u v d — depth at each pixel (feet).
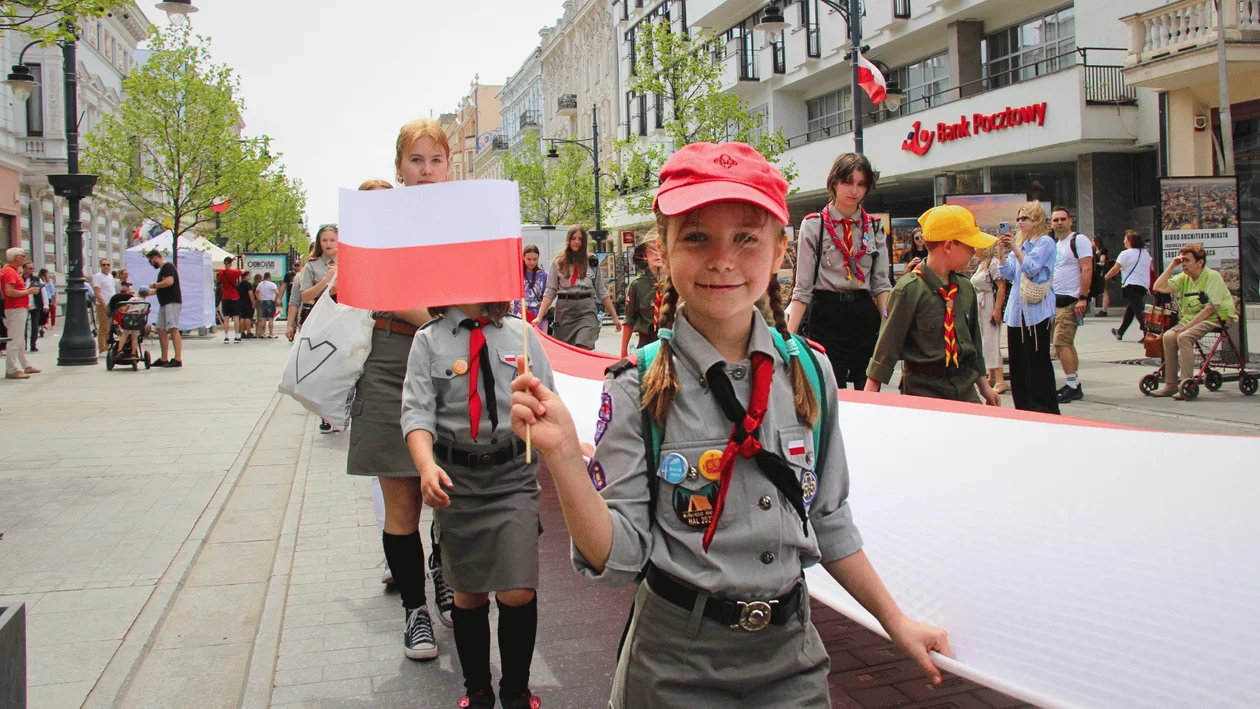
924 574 7.86
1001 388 34.09
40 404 36.96
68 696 11.02
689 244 5.73
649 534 5.75
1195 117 60.85
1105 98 67.15
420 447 10.17
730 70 111.55
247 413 34.50
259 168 111.96
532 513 10.53
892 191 96.84
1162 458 7.34
